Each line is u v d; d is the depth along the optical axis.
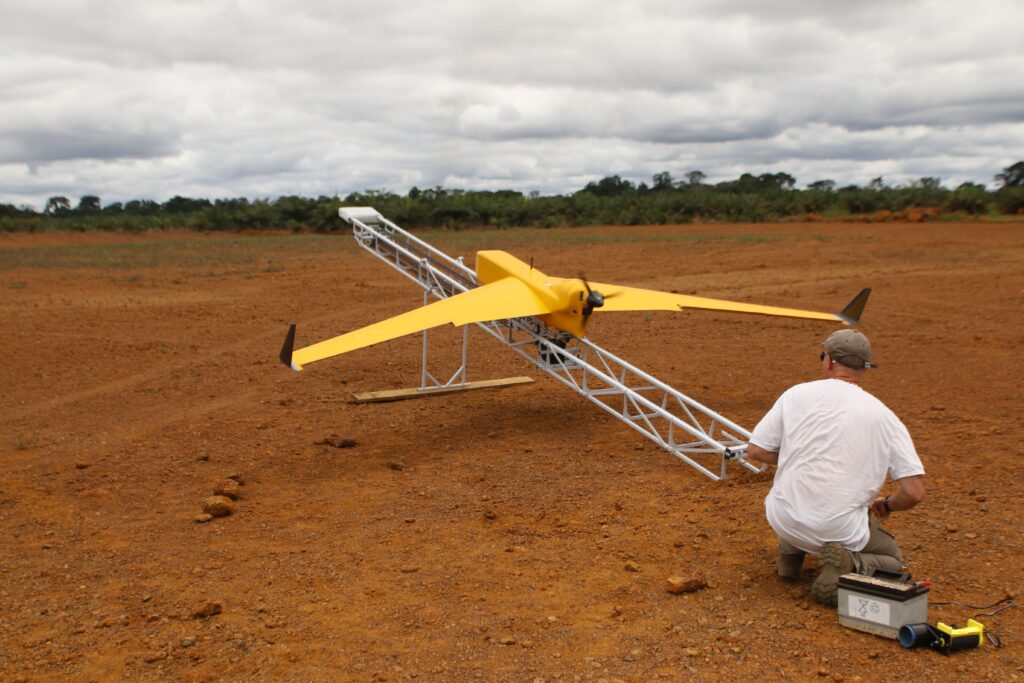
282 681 4.02
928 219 48.78
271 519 6.52
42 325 16.47
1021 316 15.30
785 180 98.12
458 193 59.72
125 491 7.26
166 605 4.96
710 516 6.36
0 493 7.21
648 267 26.30
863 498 4.55
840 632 4.36
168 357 13.59
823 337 14.21
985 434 8.17
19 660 4.30
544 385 11.42
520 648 4.30
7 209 65.19
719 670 3.99
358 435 9.05
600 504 6.73
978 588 4.86
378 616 4.75
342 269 27.31
